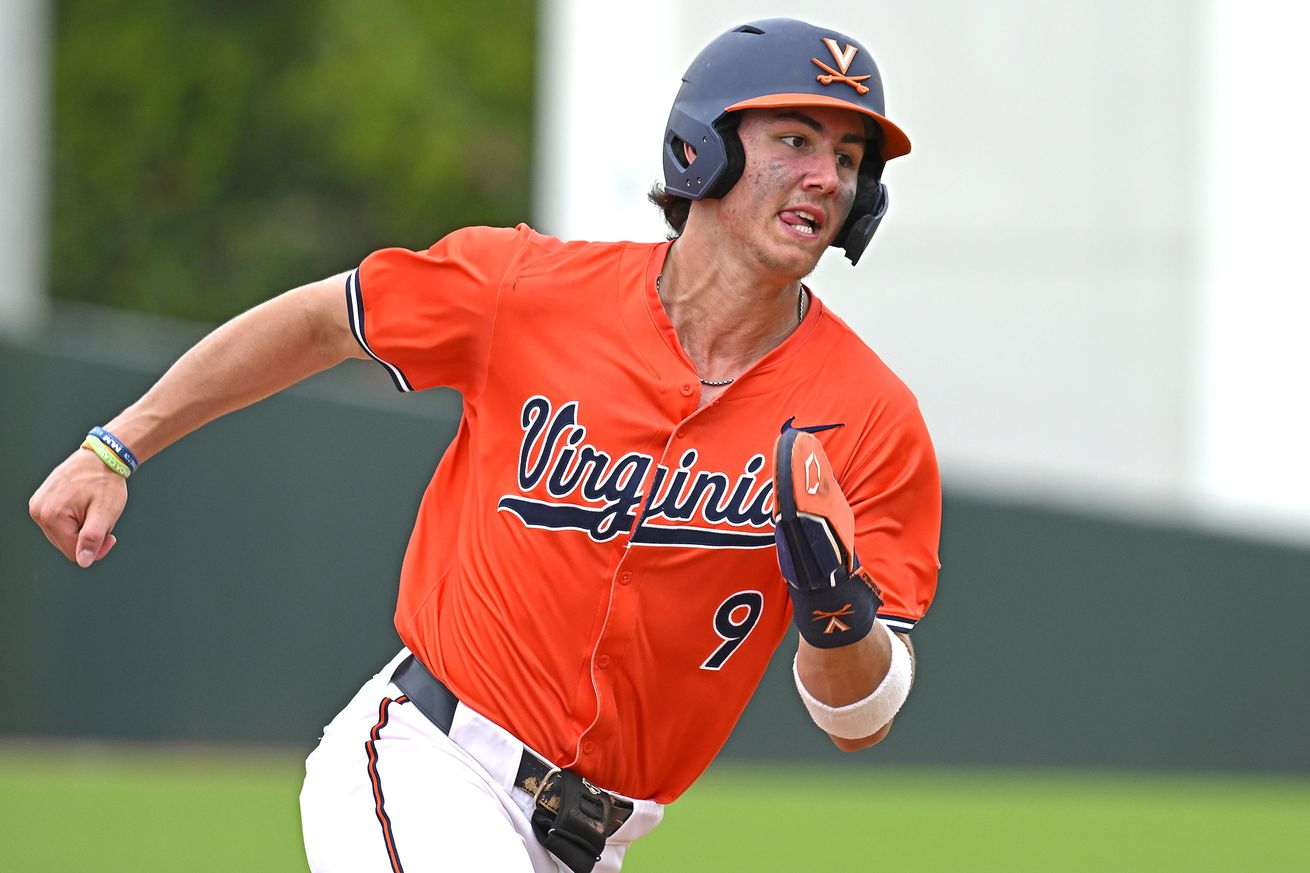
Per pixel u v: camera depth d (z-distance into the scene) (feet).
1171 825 100.99
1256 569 123.54
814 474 33.37
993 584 121.90
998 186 148.15
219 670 116.16
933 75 149.48
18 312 148.36
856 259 39.47
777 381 37.19
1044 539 122.11
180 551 116.26
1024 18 147.43
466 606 38.11
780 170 36.32
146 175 302.86
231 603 116.47
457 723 37.63
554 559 37.19
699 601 37.24
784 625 38.73
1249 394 141.08
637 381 37.11
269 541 116.67
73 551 40.09
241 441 116.57
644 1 147.43
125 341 114.83
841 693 35.47
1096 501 130.11
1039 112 147.13
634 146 146.92
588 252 38.50
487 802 36.88
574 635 37.22
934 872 85.20
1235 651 123.34
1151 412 144.36
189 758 115.34
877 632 34.96
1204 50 143.13
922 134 149.89
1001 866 87.20
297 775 108.68
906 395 37.68
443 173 299.17
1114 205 145.38
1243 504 140.87
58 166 299.99
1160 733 122.52
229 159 303.48
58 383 112.88
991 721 121.80
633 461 36.96
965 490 121.70
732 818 100.89
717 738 39.22
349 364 209.67
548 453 37.50
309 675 116.37
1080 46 146.10
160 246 302.04
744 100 36.09
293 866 79.66
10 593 114.32
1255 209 141.38
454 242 38.91
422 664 38.58
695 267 37.60
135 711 115.65
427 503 40.19
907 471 37.29
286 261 301.22
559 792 37.52
